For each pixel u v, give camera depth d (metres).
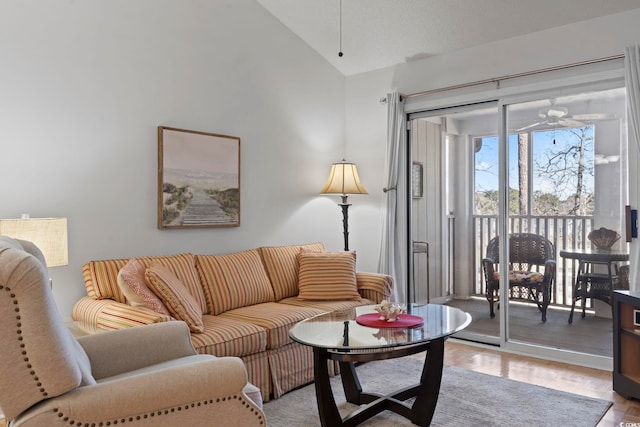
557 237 3.78
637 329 2.94
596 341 3.58
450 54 4.27
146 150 3.32
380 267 4.62
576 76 3.59
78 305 2.87
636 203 3.34
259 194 4.12
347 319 2.77
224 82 3.84
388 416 2.66
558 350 3.70
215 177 3.72
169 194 3.42
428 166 4.54
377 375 3.29
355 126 4.94
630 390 2.83
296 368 3.09
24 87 2.73
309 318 2.87
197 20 3.65
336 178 4.47
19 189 2.72
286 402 2.87
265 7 4.18
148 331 2.12
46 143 2.83
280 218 4.31
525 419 2.58
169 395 1.48
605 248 3.54
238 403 1.63
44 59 2.82
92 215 3.04
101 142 3.08
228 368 1.61
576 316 3.68
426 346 2.53
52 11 2.85
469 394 2.93
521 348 3.89
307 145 4.59
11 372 1.28
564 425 2.51
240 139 3.95
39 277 1.30
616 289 3.48
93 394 1.38
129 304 2.79
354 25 4.22
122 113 3.19
